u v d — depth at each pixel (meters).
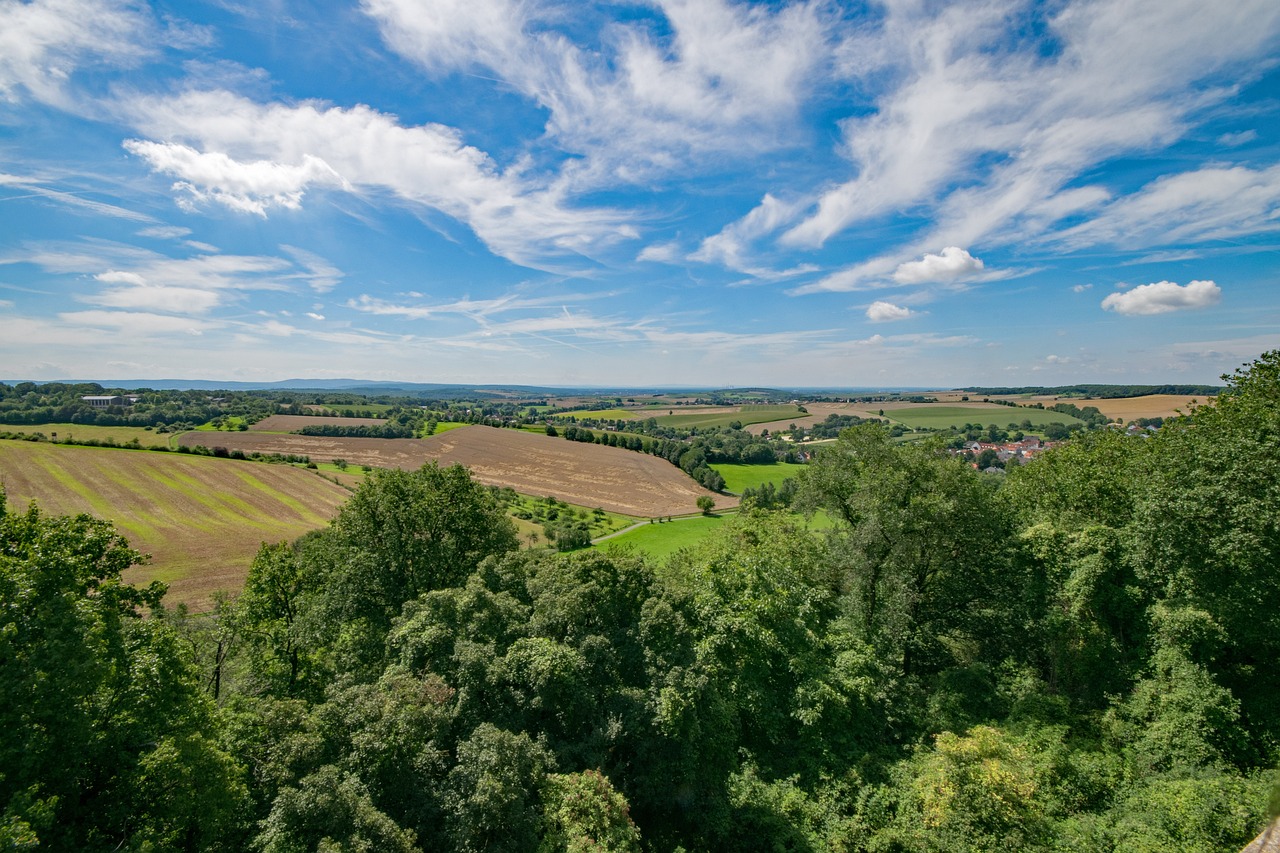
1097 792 16.19
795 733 21.64
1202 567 18.05
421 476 31.00
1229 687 16.97
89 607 13.05
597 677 18.80
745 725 22.11
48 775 11.20
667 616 20.44
